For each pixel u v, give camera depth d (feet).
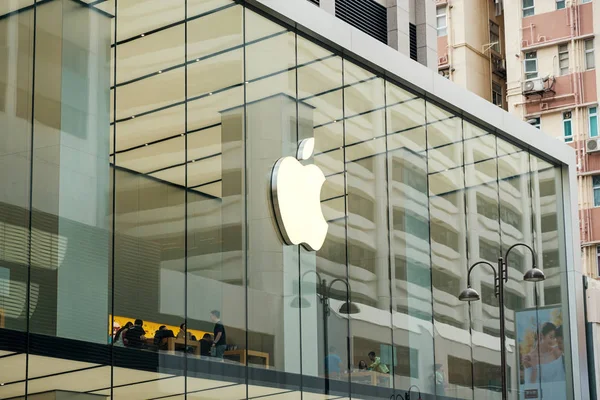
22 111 70.44
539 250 132.16
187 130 82.33
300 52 96.78
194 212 81.51
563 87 187.42
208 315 81.25
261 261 87.35
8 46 70.49
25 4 71.87
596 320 139.64
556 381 129.59
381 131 106.63
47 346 69.00
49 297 69.62
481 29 200.85
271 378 86.43
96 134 74.84
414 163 111.14
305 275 92.32
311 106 96.94
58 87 72.95
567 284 136.46
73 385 70.13
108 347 72.79
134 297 75.36
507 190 128.06
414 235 108.78
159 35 81.41
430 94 115.14
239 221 85.66
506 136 129.49
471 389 113.70
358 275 99.25
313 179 95.20
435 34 125.29
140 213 77.05
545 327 130.11
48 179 71.10
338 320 95.55
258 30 91.81
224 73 87.04
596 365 137.39
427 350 107.55
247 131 88.43
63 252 71.10
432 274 110.63
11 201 68.74
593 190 181.88
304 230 92.68
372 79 106.73
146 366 75.20
